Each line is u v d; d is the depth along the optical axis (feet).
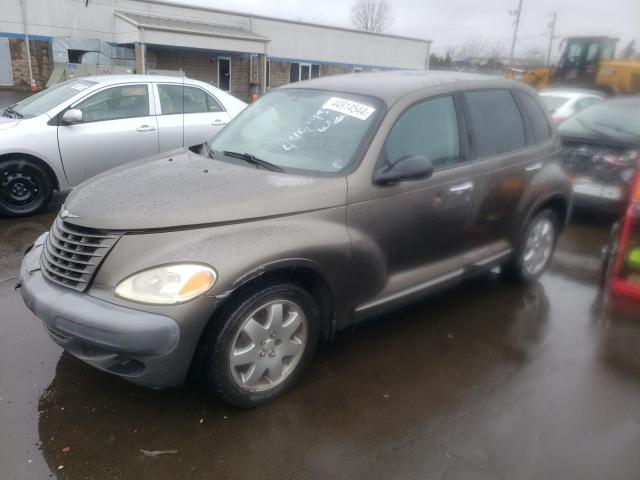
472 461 8.73
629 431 9.64
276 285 9.29
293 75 96.27
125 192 9.71
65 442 8.73
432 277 12.23
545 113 15.66
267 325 9.37
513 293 15.44
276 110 12.91
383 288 11.23
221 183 9.96
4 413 9.32
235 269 8.54
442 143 12.19
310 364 11.29
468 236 12.98
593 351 12.37
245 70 88.94
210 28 81.76
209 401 9.93
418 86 12.24
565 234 21.44
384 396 10.32
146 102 22.43
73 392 9.98
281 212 9.49
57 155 20.31
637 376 11.41
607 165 20.84
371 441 9.09
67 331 8.51
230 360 8.99
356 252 10.30
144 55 72.28
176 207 8.99
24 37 72.90
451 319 13.66
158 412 9.55
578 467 8.70
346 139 11.09
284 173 10.69
